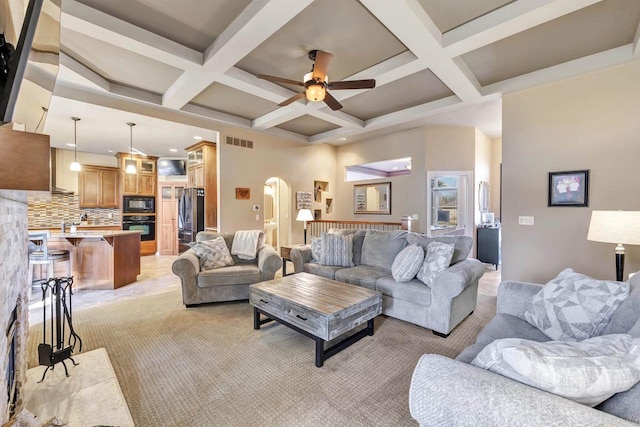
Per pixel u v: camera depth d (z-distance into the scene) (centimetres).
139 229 736
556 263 340
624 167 300
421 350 243
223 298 349
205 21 262
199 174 629
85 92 385
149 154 747
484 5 241
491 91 381
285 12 229
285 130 630
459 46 273
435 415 98
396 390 191
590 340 109
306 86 304
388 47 303
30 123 107
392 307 301
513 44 294
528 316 184
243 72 352
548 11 228
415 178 605
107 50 309
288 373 210
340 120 502
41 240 410
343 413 170
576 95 327
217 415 168
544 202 348
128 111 423
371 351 242
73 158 699
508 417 84
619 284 157
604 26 265
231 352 240
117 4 240
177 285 450
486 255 579
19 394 155
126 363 222
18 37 90
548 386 87
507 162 374
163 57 296
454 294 257
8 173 82
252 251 389
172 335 271
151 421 163
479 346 161
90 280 427
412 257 302
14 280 143
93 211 719
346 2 237
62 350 184
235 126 549
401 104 463
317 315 221
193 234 642
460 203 591
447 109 445
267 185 808
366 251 378
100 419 149
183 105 435
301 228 683
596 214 225
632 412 81
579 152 325
